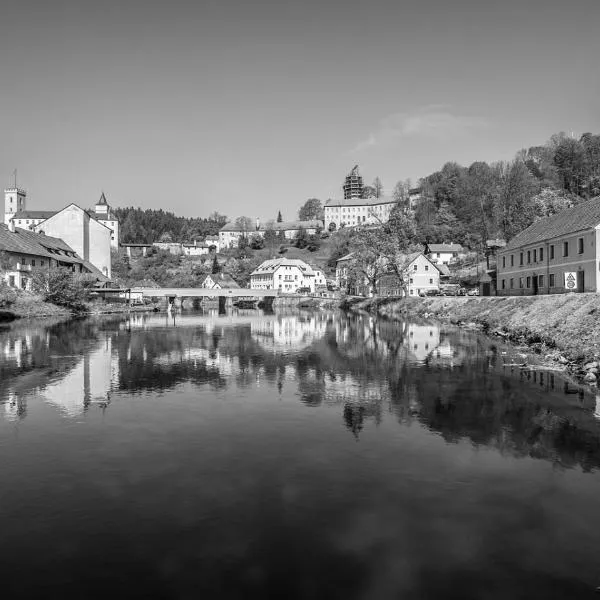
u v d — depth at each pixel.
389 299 98.88
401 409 19.83
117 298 116.88
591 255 46.66
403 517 10.91
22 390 23.47
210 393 22.97
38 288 80.19
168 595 8.36
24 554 9.52
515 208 113.94
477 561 9.29
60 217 119.19
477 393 22.22
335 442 15.86
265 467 13.74
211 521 10.74
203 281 169.88
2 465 13.95
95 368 29.52
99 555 9.48
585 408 19.52
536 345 35.38
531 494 12.02
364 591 8.45
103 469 13.63
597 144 151.88
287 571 8.97
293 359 33.22
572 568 9.10
